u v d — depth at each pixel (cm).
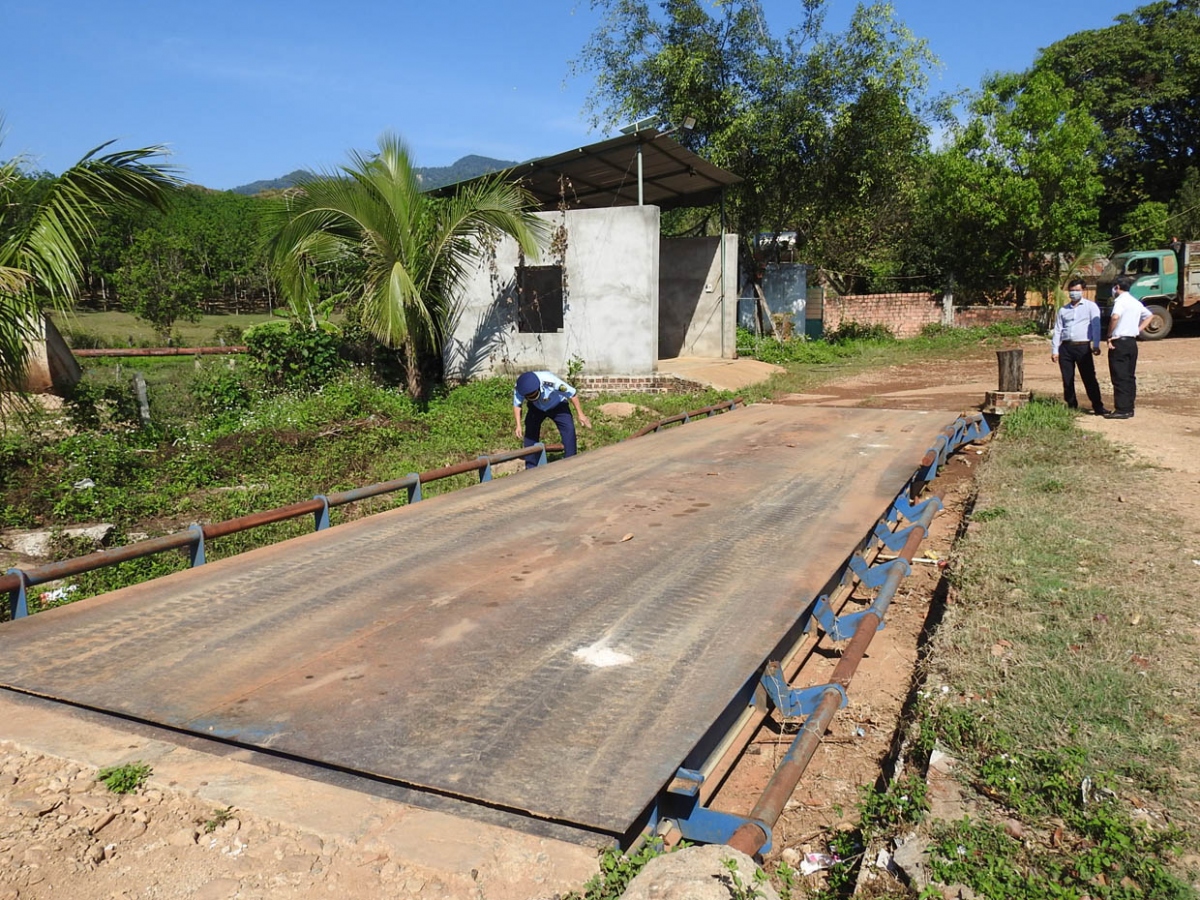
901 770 308
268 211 1220
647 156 1528
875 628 366
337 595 396
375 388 1336
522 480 639
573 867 223
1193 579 464
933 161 2723
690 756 269
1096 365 1727
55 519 715
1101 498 645
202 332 3259
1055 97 2559
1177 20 3503
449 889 217
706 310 1859
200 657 331
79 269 757
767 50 2048
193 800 254
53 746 281
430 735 269
